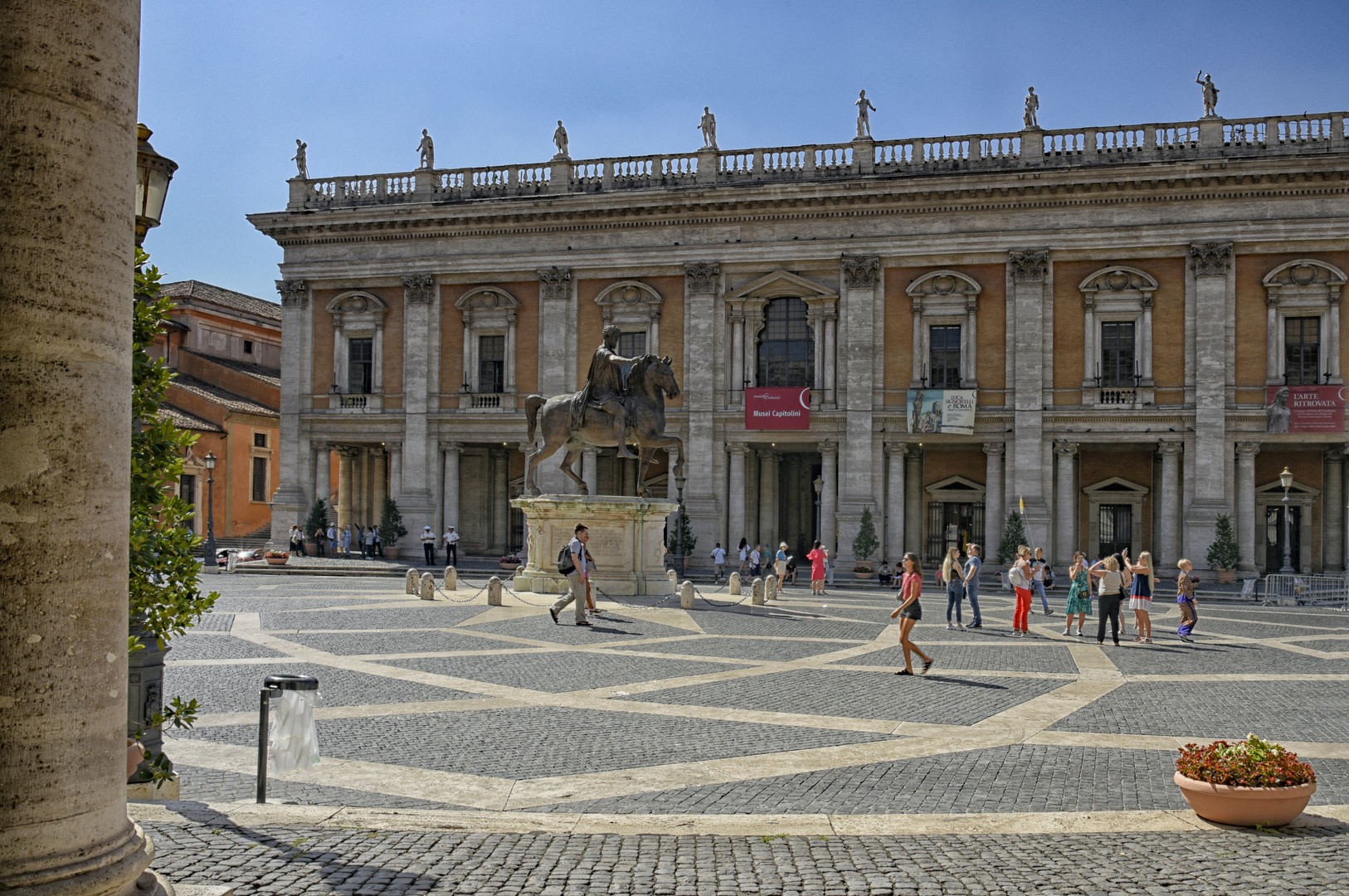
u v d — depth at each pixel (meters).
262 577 44.22
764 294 51.44
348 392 56.38
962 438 49.25
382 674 17.77
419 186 55.28
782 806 10.06
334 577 45.34
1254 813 8.74
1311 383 45.94
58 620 5.21
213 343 71.44
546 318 53.38
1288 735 13.54
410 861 7.42
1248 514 46.44
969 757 12.12
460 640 22.08
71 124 5.34
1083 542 50.78
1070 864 7.68
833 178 50.62
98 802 5.36
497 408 54.06
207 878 6.83
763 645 22.09
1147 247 47.34
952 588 27.44
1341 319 45.44
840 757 12.10
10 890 4.95
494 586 29.44
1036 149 48.38
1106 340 48.19
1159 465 48.97
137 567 9.06
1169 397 47.25
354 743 12.73
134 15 5.78
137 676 9.91
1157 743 12.95
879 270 50.12
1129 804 10.16
